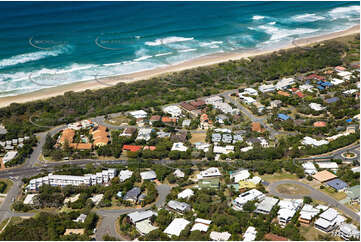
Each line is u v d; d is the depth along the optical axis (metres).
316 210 154.12
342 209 158.50
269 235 140.62
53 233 143.75
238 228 144.38
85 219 151.62
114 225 152.75
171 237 141.50
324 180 176.25
